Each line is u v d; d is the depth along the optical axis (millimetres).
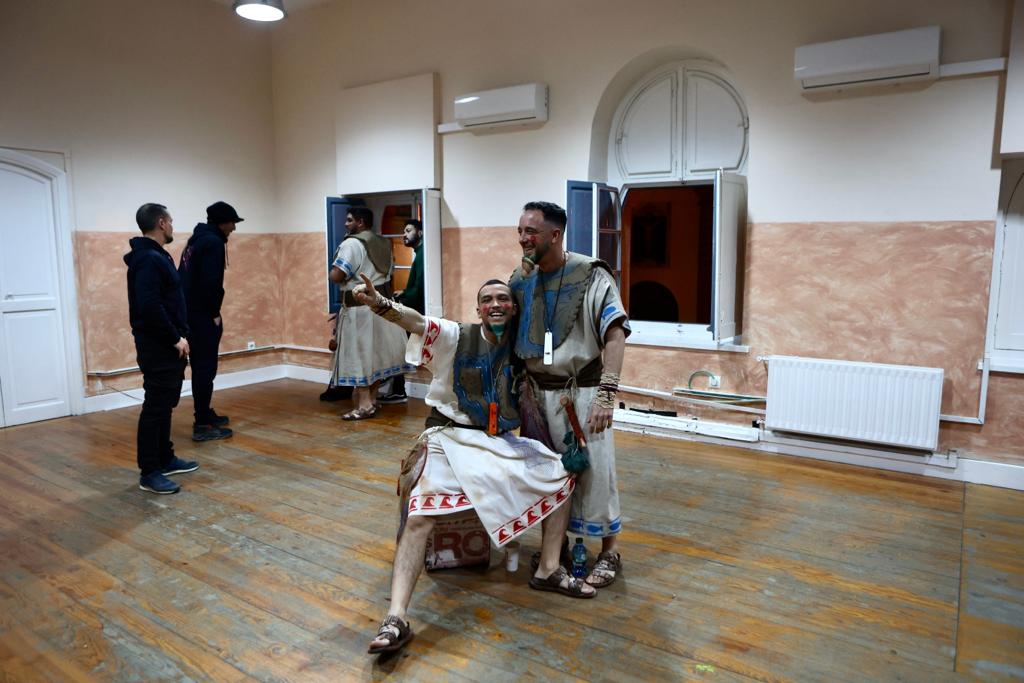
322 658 2281
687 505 3605
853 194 4188
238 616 2541
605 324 2494
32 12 5211
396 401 5980
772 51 4348
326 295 6789
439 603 2625
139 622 2504
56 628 2465
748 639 2379
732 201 4535
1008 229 3910
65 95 5438
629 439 4801
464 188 5766
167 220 3838
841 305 4281
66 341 5539
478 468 2424
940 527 3316
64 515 3490
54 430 5148
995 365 3846
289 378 7066
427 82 5750
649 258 5484
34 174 5301
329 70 6500
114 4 5711
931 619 2502
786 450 4426
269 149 7008
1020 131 3631
